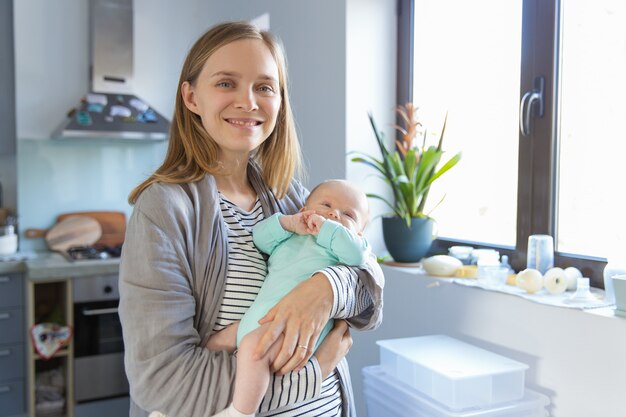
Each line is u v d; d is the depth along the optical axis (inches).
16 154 139.8
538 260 80.0
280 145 53.7
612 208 75.7
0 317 120.3
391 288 97.5
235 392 38.8
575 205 81.0
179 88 48.0
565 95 82.0
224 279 44.3
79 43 143.0
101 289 123.1
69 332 120.3
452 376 62.7
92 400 124.3
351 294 43.7
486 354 71.6
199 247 43.3
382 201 111.2
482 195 97.0
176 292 40.3
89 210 146.6
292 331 40.0
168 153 48.5
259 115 46.4
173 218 41.6
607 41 75.6
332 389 47.8
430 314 88.9
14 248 133.7
